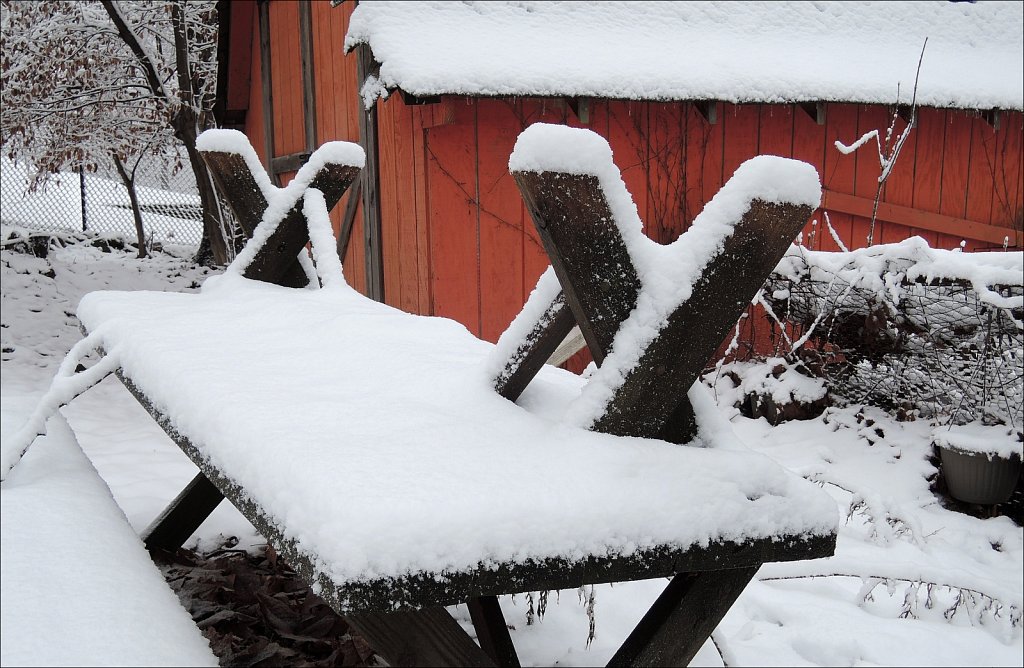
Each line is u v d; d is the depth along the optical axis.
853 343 5.14
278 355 1.88
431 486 1.12
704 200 6.41
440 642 1.16
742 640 2.94
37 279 9.47
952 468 4.52
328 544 0.98
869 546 3.87
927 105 6.50
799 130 6.65
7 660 1.15
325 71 7.13
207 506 2.98
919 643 2.98
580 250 1.31
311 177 2.90
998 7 8.16
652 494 1.24
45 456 2.19
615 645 2.60
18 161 13.97
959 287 4.49
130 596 1.41
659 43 6.13
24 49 10.78
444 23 5.54
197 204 14.91
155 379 1.79
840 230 6.93
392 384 1.64
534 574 1.11
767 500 1.32
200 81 11.03
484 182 5.65
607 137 6.04
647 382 1.35
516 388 1.55
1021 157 7.49
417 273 5.61
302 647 2.46
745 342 6.05
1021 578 3.66
